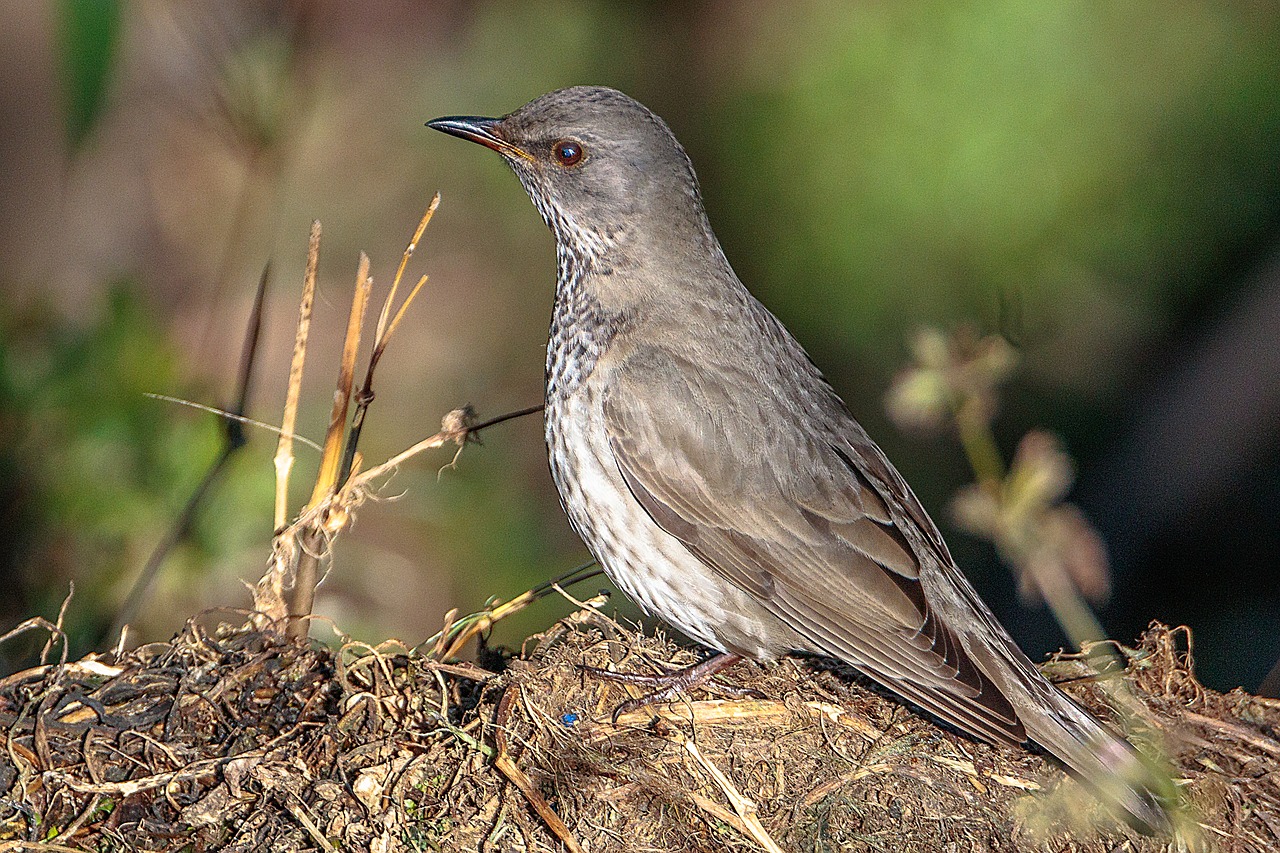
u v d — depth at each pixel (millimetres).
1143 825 8125
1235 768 8789
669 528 9547
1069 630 9797
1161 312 16938
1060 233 16891
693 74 19969
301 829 7754
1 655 10883
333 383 17344
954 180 16938
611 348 9836
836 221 17484
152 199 17516
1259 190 16859
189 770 8031
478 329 19266
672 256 10016
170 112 17562
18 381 11859
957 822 8234
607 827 7957
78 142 8719
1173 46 17047
